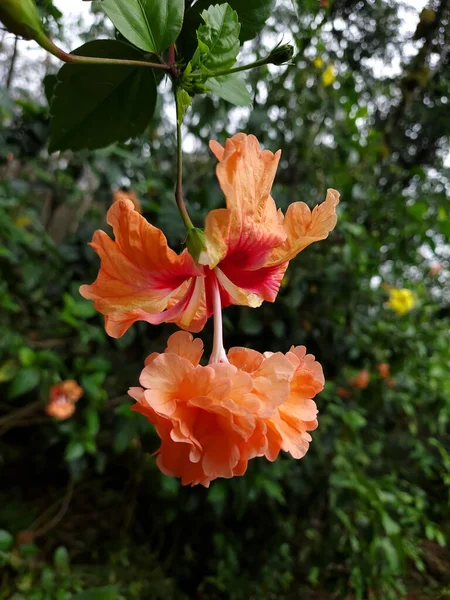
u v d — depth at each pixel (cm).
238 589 64
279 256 19
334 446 66
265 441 16
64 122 24
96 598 42
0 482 80
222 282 20
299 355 19
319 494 66
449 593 69
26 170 75
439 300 98
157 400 16
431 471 79
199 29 19
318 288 67
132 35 19
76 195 75
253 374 17
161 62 20
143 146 73
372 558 60
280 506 70
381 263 74
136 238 17
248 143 17
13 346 58
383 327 73
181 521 70
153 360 17
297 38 50
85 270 68
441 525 78
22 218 68
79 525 75
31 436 81
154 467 66
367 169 69
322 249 67
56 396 58
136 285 17
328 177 69
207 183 62
